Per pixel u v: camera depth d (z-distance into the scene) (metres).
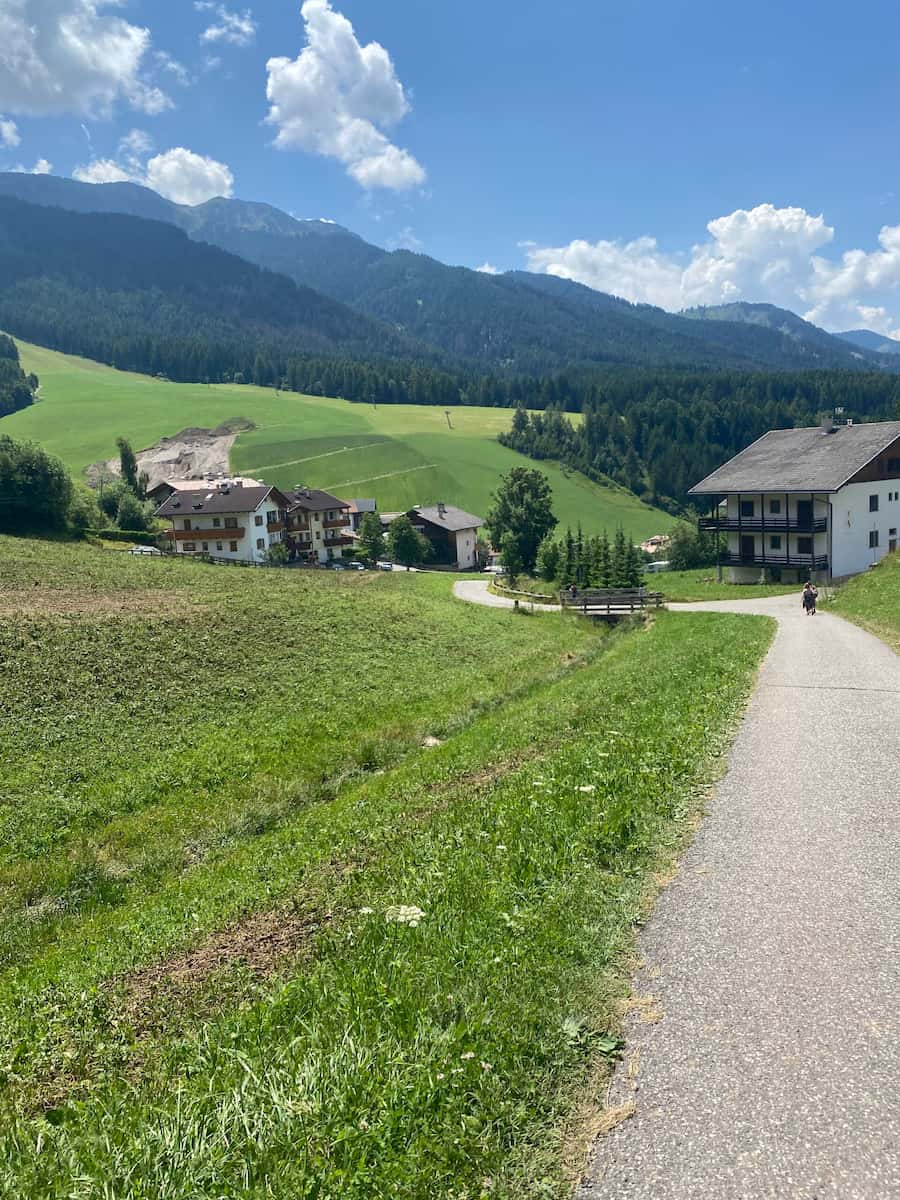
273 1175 3.79
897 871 6.88
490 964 5.63
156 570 53.31
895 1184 3.55
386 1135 4.00
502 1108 4.21
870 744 11.38
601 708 17.02
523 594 64.50
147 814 17.45
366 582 63.19
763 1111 4.09
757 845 7.75
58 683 24.97
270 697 25.84
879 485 60.31
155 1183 3.83
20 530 78.31
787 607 42.84
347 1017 5.14
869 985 5.15
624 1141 3.98
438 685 29.08
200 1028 5.79
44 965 9.69
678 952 5.80
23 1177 4.07
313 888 9.09
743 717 13.86
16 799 17.66
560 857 7.65
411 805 12.73
